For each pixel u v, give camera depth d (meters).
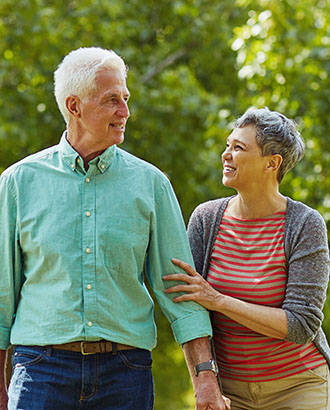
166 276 4.46
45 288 4.27
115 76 4.26
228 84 13.51
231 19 13.34
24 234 4.30
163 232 4.46
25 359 4.27
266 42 10.77
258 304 4.51
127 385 4.29
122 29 12.12
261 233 4.59
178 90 11.95
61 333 4.20
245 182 4.57
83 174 4.33
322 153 10.77
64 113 4.36
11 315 4.43
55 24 11.74
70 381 4.21
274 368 4.53
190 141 12.50
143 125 11.97
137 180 4.39
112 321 4.23
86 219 4.26
